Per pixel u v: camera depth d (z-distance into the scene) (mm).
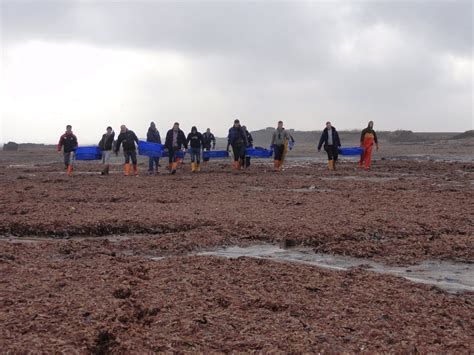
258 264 8000
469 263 8617
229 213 12195
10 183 19797
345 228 10539
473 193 15906
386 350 5055
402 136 89688
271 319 5766
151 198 15023
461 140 74062
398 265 8531
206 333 5414
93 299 6203
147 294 6480
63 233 10828
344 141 96812
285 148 26922
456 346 5141
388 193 15914
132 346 5098
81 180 20906
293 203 13859
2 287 6598
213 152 32781
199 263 7992
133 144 24094
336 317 5844
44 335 5246
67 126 25859
